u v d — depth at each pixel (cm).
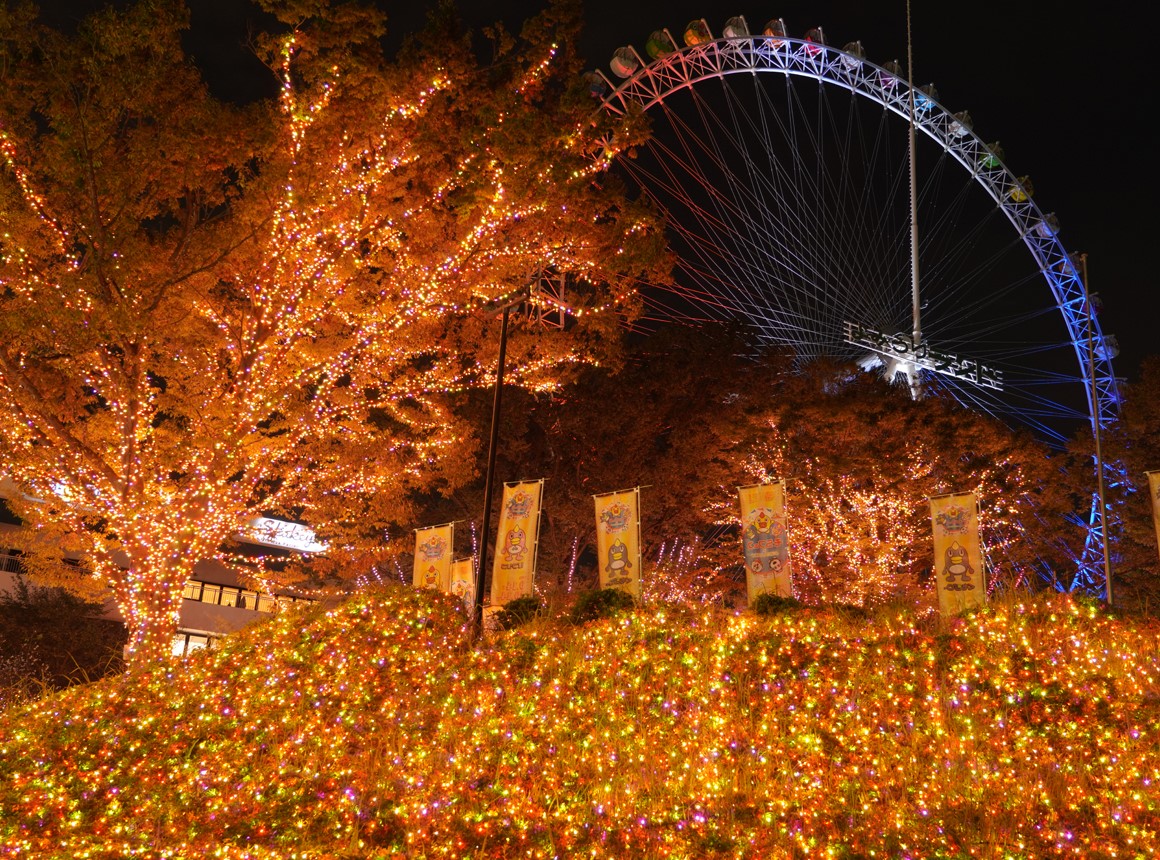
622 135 2127
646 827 1034
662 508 3778
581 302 2206
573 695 1452
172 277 2003
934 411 3512
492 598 2116
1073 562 3806
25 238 1855
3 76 1789
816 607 1798
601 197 2108
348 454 2838
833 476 3503
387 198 2161
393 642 1691
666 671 1478
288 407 2286
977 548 1877
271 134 1931
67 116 1769
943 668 1388
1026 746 1170
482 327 2652
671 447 3694
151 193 1970
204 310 2158
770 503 2005
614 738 1297
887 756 1180
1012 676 1338
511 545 2130
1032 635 1508
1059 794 1049
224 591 4550
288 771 1211
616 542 2039
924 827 988
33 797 1086
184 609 4350
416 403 3238
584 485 3653
